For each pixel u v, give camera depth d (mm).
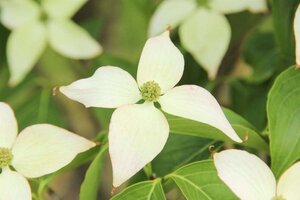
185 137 501
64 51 599
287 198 432
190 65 580
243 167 426
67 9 603
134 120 440
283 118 457
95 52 597
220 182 441
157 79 459
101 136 479
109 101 448
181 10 563
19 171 451
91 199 473
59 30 602
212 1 559
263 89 576
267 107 456
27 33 604
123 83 454
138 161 429
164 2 565
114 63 598
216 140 500
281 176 431
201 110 440
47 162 450
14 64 604
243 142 438
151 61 460
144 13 622
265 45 608
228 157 425
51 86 615
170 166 497
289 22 522
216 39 555
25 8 604
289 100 460
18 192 448
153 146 435
